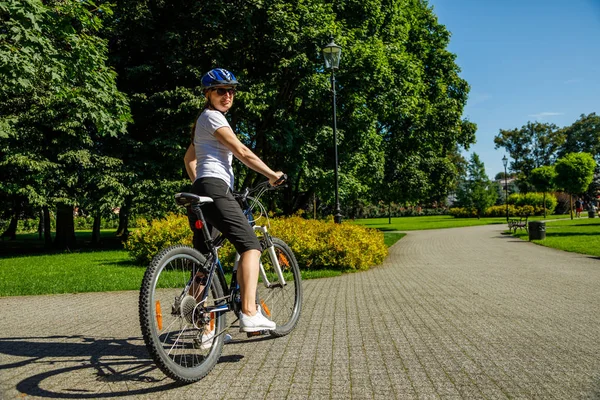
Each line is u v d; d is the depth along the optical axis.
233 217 3.53
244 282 3.54
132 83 19.56
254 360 3.63
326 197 22.59
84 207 18.09
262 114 20.38
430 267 10.91
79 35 11.73
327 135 20.39
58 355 3.81
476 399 2.78
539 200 62.75
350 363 3.53
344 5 21.91
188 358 3.26
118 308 6.10
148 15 18.59
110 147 18.73
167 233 11.82
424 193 33.59
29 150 17.02
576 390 2.91
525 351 3.80
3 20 10.95
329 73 19.97
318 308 5.83
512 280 8.34
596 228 27.12
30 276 9.74
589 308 5.67
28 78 10.73
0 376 3.29
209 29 18.72
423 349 3.89
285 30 18.33
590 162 44.75
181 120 18.80
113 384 3.12
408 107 23.97
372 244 10.95
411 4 31.16
